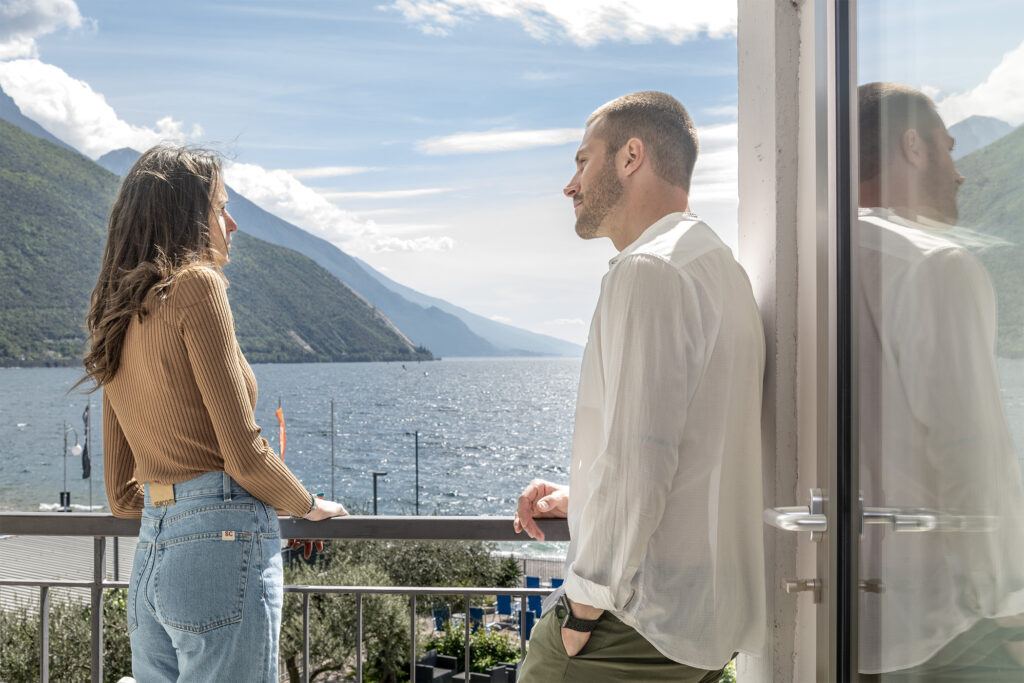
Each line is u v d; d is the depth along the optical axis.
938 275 0.88
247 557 1.28
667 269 1.07
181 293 1.25
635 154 1.25
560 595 1.17
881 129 1.01
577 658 1.13
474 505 81.19
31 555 25.44
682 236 1.14
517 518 1.51
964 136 0.82
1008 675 0.76
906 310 0.95
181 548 1.27
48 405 95.31
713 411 1.08
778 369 1.35
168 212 1.32
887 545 1.02
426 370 176.75
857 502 1.09
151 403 1.28
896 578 1.00
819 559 1.16
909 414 0.95
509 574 25.64
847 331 1.11
